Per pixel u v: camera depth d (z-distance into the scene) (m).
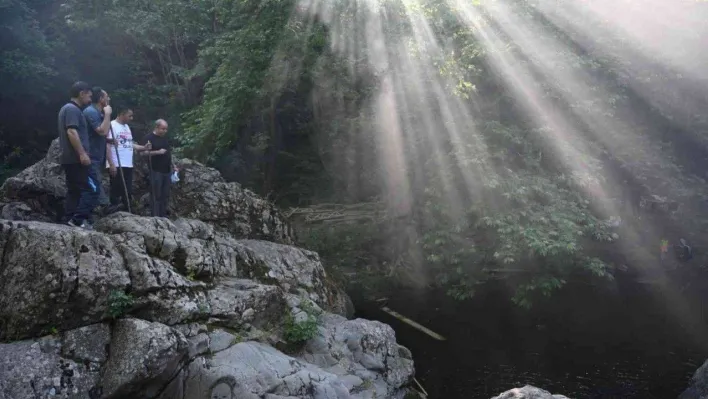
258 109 19.22
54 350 5.45
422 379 8.95
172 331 5.82
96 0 20.86
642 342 10.69
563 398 6.56
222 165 20.89
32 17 21.05
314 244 16.61
